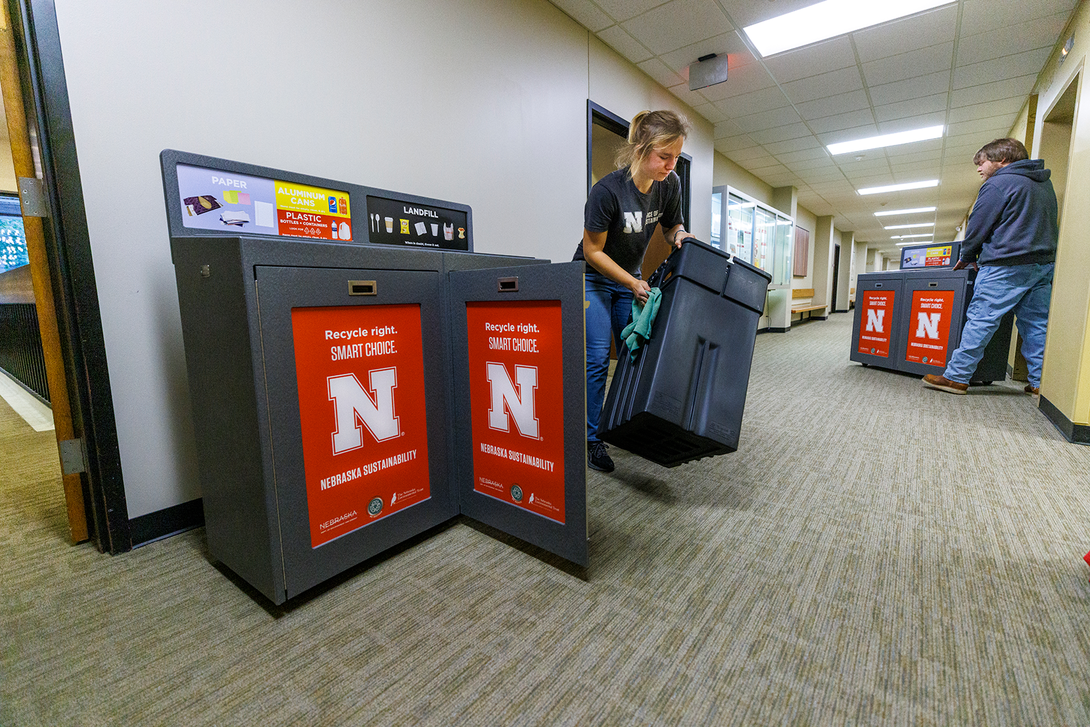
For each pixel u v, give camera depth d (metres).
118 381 1.26
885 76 3.73
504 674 0.83
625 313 1.79
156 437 1.34
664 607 1.00
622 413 1.32
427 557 1.22
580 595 1.05
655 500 1.52
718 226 5.49
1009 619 0.95
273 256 0.94
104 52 1.20
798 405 2.71
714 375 1.30
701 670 0.83
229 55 1.45
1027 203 2.54
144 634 0.95
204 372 1.07
